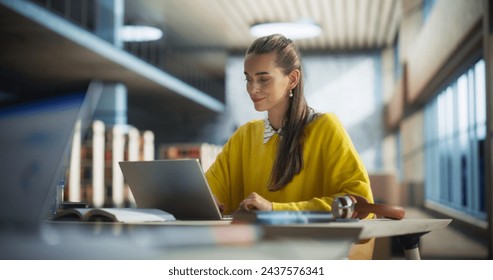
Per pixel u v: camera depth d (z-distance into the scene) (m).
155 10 11.62
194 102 15.83
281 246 0.96
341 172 1.31
